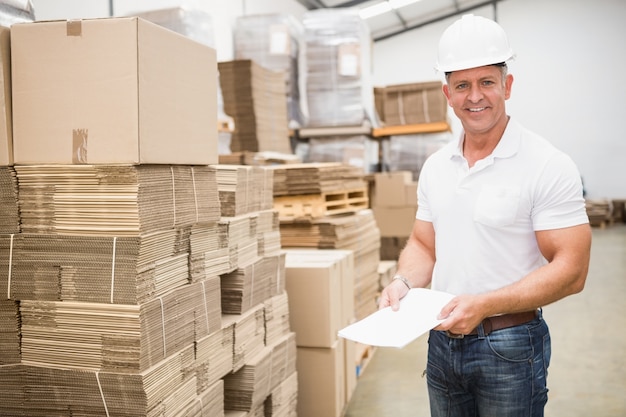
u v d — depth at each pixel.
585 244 1.78
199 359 2.22
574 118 14.16
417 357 5.00
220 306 2.38
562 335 5.50
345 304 3.82
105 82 1.80
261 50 6.51
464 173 1.93
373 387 4.36
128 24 1.77
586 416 3.82
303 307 3.42
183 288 2.10
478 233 1.90
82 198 1.87
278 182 4.27
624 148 13.88
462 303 1.72
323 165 4.31
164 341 1.97
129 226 1.83
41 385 1.95
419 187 2.20
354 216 4.80
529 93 14.38
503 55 1.79
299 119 6.79
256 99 5.42
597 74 13.95
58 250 1.90
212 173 2.31
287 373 3.07
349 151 6.75
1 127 1.88
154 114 1.87
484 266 1.91
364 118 6.81
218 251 2.38
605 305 6.49
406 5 13.09
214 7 6.49
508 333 1.87
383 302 1.98
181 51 2.04
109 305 1.86
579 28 13.98
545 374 1.95
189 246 2.16
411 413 3.89
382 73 15.05
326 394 3.44
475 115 1.83
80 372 1.90
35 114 1.87
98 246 1.85
